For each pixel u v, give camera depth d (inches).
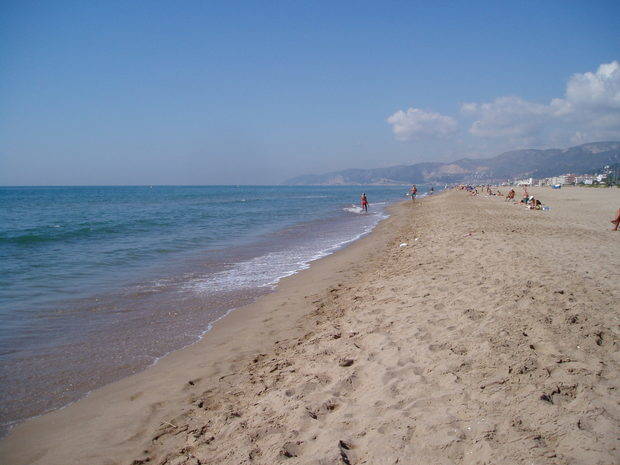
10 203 2445.9
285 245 720.3
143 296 382.3
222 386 206.1
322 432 148.5
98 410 188.4
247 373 218.4
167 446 158.2
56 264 526.3
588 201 1640.0
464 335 215.5
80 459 153.1
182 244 721.6
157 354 252.7
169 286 420.8
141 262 550.6
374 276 415.2
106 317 321.4
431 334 225.0
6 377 221.1
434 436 135.6
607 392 151.9
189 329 296.7
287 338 269.0
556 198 1862.7
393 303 297.6
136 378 220.7
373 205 2197.3
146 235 840.3
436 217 1032.2
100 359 244.8
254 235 868.6
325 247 693.9
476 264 390.3
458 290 303.7
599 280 314.2
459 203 1562.5
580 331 208.2
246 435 154.3
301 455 137.9
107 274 474.3
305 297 369.4
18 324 303.1
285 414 165.5
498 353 188.4
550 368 172.2
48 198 3316.9
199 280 448.1
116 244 707.4
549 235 609.6
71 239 765.3
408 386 172.4
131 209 1807.3
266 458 138.5
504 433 132.3
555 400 149.9
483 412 145.7
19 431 173.2
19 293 386.0
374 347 220.7
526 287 290.7
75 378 220.7
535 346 195.5
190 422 174.1
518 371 171.2
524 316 230.8
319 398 174.6
